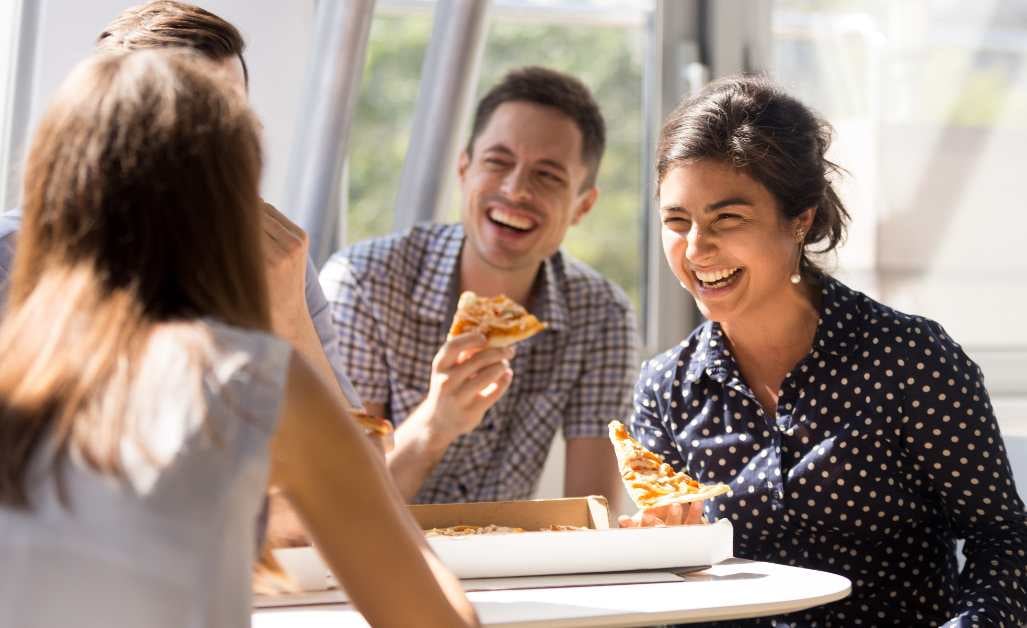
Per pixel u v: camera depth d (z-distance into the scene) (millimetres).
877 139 2771
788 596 1207
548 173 2354
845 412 1601
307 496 950
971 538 1570
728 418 1672
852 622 1613
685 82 2879
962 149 2660
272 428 850
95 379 823
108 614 774
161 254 881
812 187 1620
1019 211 2594
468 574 1329
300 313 1539
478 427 2371
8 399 824
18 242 907
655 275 2936
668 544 1368
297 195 2523
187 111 910
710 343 1697
